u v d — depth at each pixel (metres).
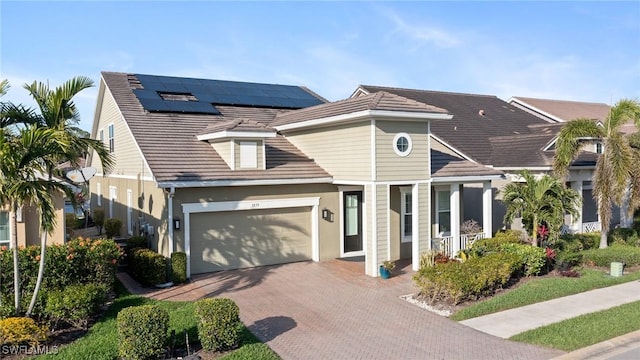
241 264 17.20
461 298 13.34
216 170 16.53
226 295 14.12
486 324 11.68
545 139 22.36
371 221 16.14
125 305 12.84
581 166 22.70
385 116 15.77
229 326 9.73
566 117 33.00
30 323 9.73
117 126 21.73
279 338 10.82
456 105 29.05
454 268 13.43
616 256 17.47
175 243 15.70
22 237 14.32
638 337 10.70
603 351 9.96
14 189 9.82
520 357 9.72
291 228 18.17
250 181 16.47
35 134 10.04
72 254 12.31
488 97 32.81
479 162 22.06
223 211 16.73
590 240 20.36
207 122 20.20
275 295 14.14
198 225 16.38
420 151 16.98
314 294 14.25
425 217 17.20
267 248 17.69
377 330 11.34
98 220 24.62
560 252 17.62
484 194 19.36
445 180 17.78
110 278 13.18
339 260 18.59
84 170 18.16
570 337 10.63
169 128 18.92
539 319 11.98
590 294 14.27
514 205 17.64
